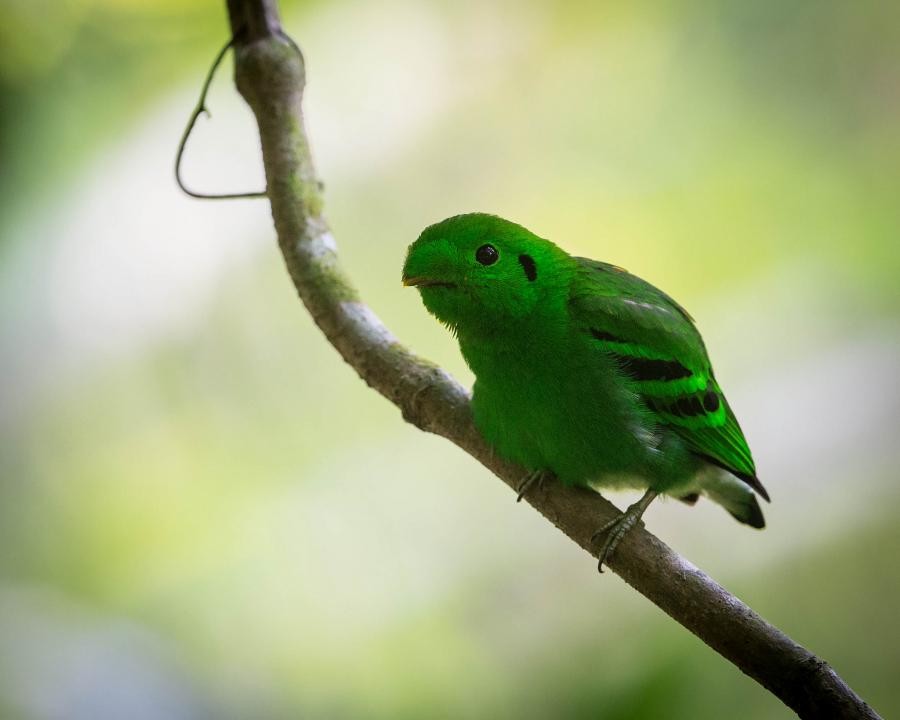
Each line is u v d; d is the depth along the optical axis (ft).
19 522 42.52
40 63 44.91
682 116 47.83
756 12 47.29
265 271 44.91
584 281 24.84
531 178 47.83
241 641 39.58
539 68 48.42
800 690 17.75
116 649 36.68
